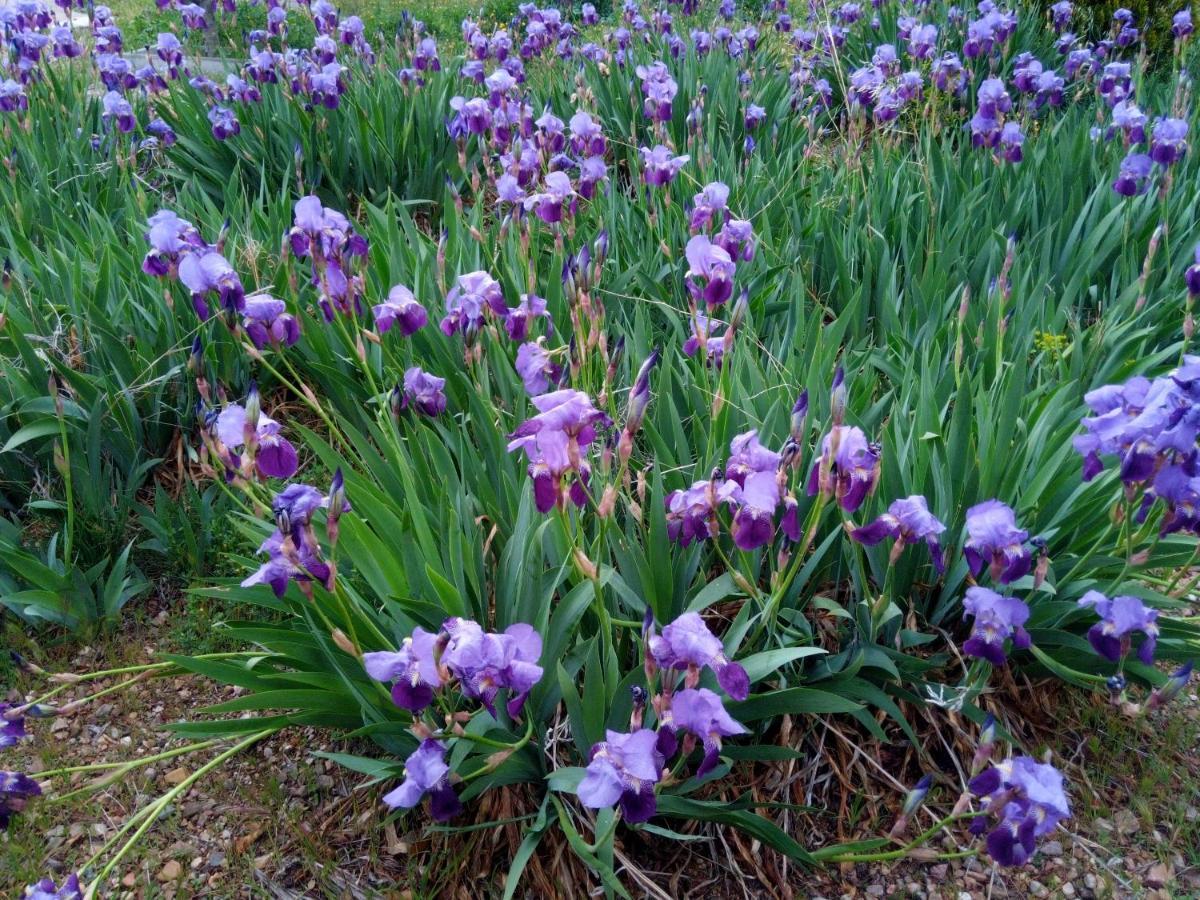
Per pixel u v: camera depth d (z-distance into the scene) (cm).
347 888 116
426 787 92
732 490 104
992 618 101
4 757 136
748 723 121
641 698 92
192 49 477
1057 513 132
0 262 180
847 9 365
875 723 120
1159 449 101
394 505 136
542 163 217
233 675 114
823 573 133
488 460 143
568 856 113
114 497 169
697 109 245
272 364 194
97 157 272
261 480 136
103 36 314
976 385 164
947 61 270
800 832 120
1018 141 232
